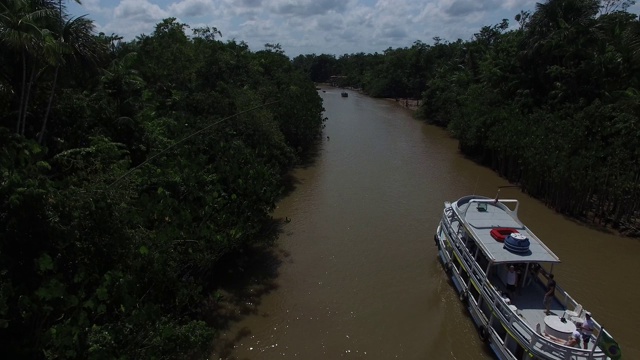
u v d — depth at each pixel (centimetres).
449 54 8494
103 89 1947
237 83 3481
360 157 4056
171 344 1102
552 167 2727
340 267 2009
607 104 2850
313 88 5516
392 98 9775
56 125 1681
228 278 1883
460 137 4259
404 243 2253
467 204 1994
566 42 3356
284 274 1939
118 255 1156
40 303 939
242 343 1505
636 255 2191
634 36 3312
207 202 1616
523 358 1327
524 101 3625
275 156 2684
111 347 981
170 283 1308
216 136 2148
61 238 995
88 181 1398
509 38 4550
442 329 1609
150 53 3019
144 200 1461
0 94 1486
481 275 1573
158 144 1892
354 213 2650
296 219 2547
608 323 1652
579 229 2505
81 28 1658
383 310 1708
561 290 1512
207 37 3959
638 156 2456
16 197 912
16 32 1368
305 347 1498
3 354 905
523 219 2645
